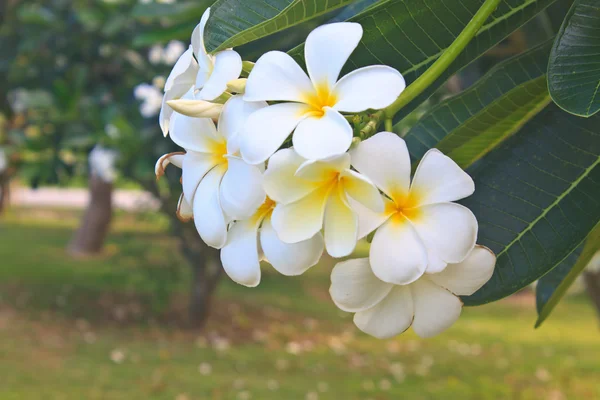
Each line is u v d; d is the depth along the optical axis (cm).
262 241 59
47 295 639
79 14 324
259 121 56
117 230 984
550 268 64
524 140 66
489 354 552
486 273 58
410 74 66
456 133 70
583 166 65
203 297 574
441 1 64
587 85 59
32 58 357
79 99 319
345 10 79
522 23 68
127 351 491
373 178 57
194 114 59
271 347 538
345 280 58
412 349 557
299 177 56
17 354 463
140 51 354
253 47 85
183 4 132
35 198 1552
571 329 666
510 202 65
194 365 471
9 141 348
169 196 488
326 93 56
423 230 57
